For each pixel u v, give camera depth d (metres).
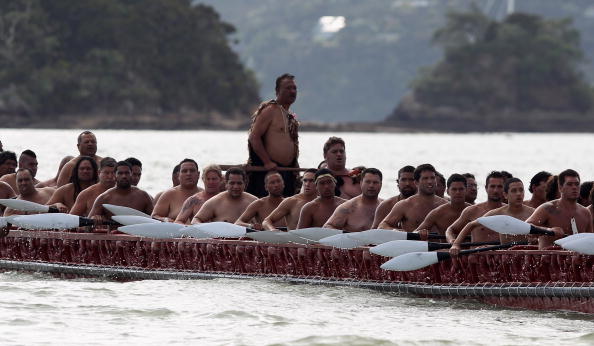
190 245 53.19
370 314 44.69
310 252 50.56
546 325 42.69
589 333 41.03
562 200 47.19
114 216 53.69
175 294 48.84
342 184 56.88
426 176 50.72
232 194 55.03
